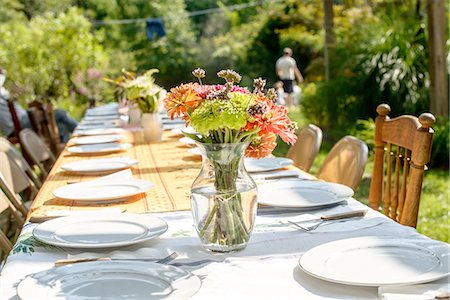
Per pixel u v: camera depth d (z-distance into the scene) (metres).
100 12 23.08
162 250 1.71
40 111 5.83
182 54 22.97
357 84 8.30
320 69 13.02
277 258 1.62
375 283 1.36
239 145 1.64
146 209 2.16
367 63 8.30
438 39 7.35
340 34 9.32
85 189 2.40
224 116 1.57
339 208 2.06
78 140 3.87
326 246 1.61
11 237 3.42
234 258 1.63
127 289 1.41
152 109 3.78
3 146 3.47
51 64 12.95
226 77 1.62
